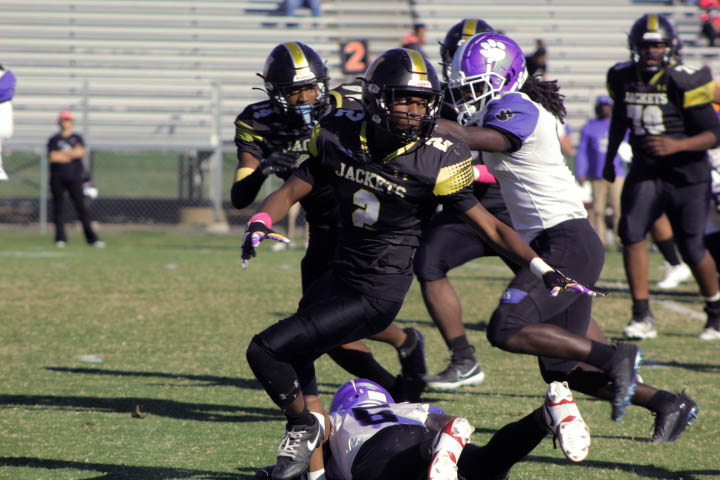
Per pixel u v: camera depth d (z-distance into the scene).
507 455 10.42
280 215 11.49
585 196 45.06
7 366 20.50
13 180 85.56
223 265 41.47
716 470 13.45
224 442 14.78
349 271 11.70
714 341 24.34
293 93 14.47
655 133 23.19
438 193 11.39
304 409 11.55
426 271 18.25
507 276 39.84
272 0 76.69
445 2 78.94
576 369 14.26
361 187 11.35
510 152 14.53
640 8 78.94
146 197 78.38
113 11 74.00
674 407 13.82
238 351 22.61
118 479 12.73
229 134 70.50
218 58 73.56
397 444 10.84
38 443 14.52
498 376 20.23
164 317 27.39
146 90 71.44
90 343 23.30
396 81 10.75
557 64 76.69
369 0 77.81
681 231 23.94
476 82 14.88
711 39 74.88
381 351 23.00
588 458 14.02
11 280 34.91
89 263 41.25
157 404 17.33
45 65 71.88
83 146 49.66
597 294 11.59
